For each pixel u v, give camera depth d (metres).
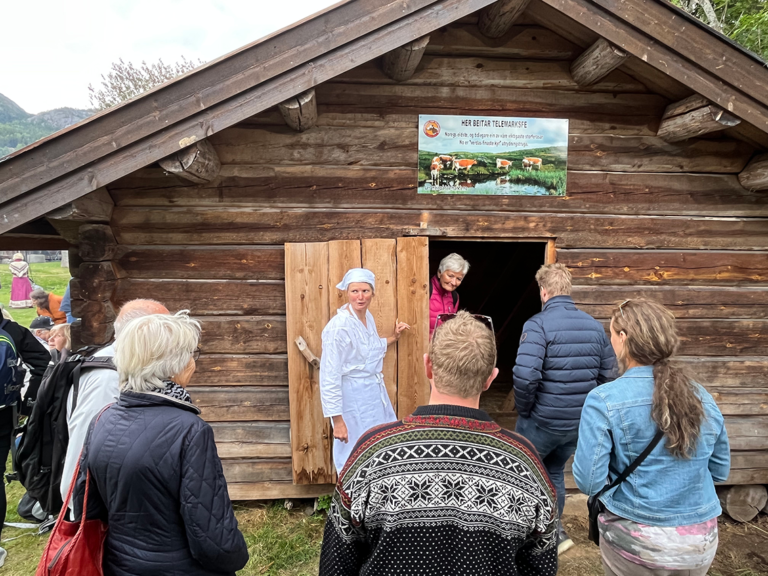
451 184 3.25
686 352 3.48
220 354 3.25
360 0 2.53
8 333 2.74
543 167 3.29
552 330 2.55
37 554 2.96
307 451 3.23
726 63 2.70
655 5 2.64
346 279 2.71
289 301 3.13
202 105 2.49
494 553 1.06
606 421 1.70
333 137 3.16
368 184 3.21
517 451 1.13
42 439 2.20
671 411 1.60
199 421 1.48
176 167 2.58
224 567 1.45
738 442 3.50
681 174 3.37
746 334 3.49
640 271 3.41
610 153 3.32
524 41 3.16
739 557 3.08
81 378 1.97
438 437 1.12
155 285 3.15
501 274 5.94
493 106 3.23
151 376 1.48
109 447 1.39
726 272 3.45
